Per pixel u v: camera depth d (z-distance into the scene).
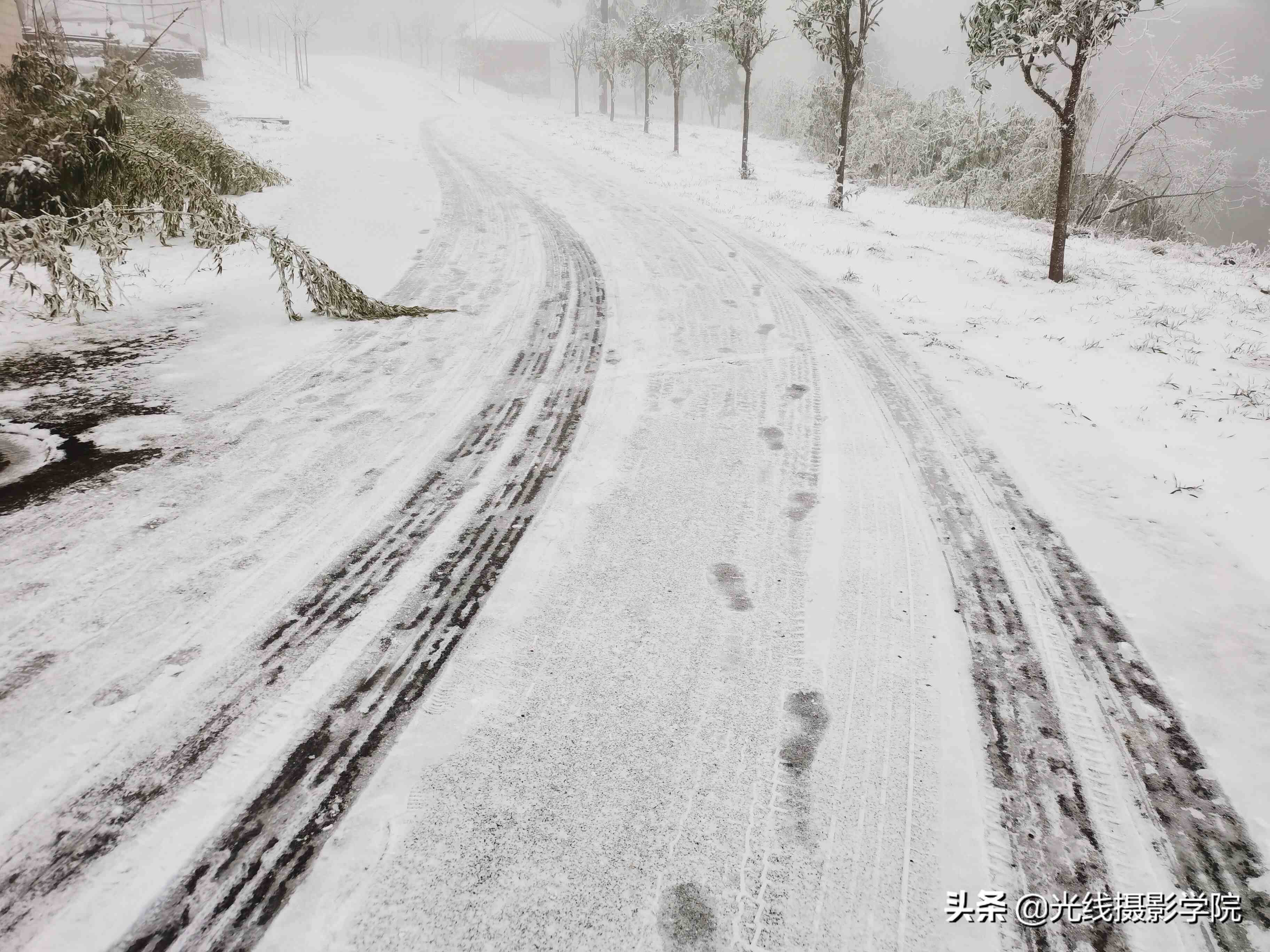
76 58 19.72
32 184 7.69
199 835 1.99
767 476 4.14
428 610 2.95
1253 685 2.62
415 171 16.08
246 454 4.22
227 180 11.65
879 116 26.19
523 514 3.69
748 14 18.84
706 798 2.14
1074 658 2.77
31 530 3.38
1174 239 17.08
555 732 2.35
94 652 2.64
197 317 6.65
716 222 12.78
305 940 1.72
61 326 6.20
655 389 5.38
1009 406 5.29
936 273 9.83
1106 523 3.73
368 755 2.25
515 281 8.28
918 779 2.24
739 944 1.74
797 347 6.43
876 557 3.39
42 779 2.14
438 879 1.87
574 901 1.83
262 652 2.69
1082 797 2.19
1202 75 12.45
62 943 1.71
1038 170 18.80
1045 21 8.73
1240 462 4.44
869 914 1.83
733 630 2.87
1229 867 1.98
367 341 6.23
